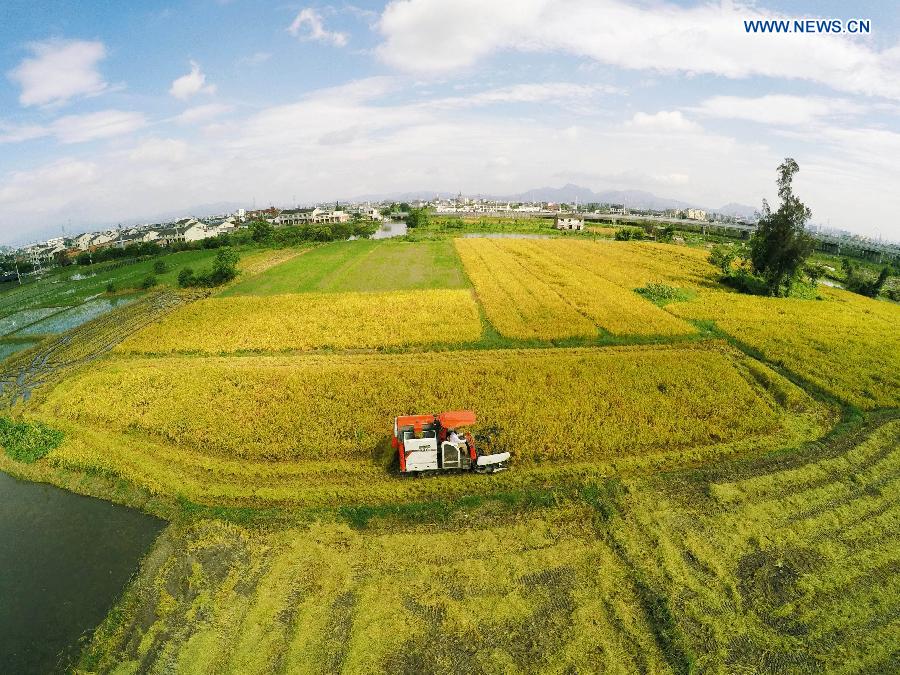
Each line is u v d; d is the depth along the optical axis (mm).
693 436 19672
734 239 111062
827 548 13711
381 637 11141
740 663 10500
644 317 36344
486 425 20422
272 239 90062
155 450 19312
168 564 13695
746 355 30016
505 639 11117
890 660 10547
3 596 12969
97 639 11578
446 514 15312
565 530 14609
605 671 10336
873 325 36031
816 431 20312
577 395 23422
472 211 199500
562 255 68938
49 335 38438
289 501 16031
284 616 11828
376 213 178750
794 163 42656
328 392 23984
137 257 86688
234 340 32875
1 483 18000
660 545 13781
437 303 40688
